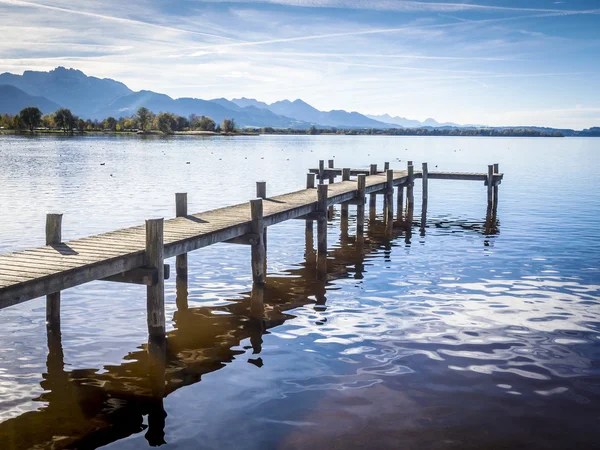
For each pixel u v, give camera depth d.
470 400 9.09
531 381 9.80
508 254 20.39
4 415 8.59
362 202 21.77
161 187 40.00
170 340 11.92
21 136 151.62
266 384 9.73
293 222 27.42
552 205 33.25
